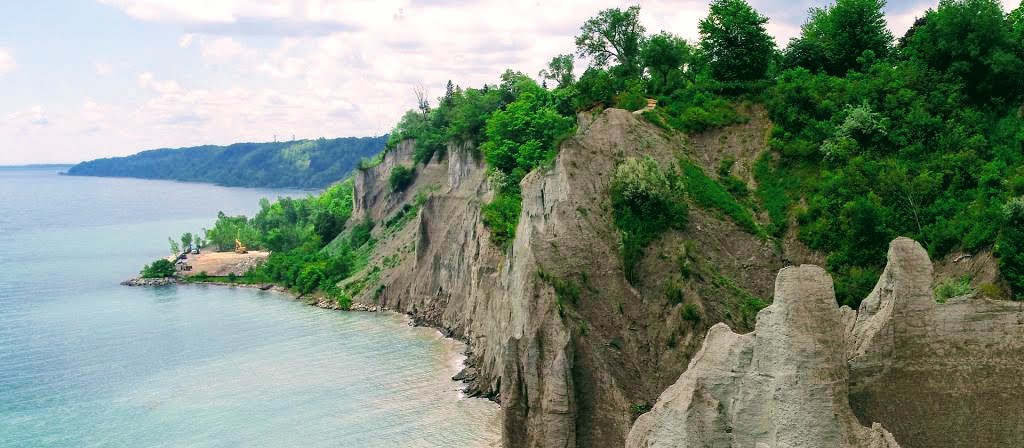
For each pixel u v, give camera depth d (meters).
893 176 71.12
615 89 97.69
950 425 35.69
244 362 99.94
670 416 39.53
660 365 62.22
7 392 90.12
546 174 80.25
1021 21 81.00
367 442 70.62
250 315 132.50
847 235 69.56
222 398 85.38
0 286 172.75
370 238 168.25
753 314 63.47
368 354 101.31
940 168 71.00
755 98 86.62
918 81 79.25
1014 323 36.56
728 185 79.25
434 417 76.25
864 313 39.41
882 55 87.94
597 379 60.53
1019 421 35.38
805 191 76.19
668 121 86.12
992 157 70.88
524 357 63.00
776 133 81.75
